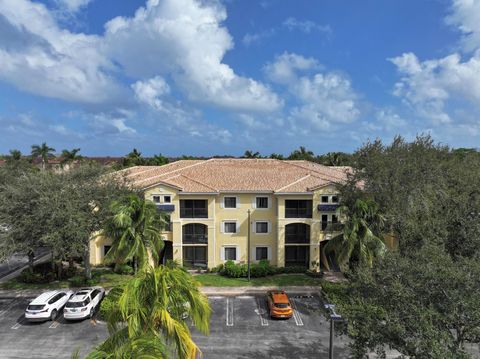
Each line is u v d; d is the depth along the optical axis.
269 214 38.28
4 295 30.39
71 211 28.02
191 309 12.49
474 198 20.50
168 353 11.04
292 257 38.88
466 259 14.00
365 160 33.00
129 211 26.66
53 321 25.81
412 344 12.48
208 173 42.06
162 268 12.78
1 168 49.97
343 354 21.31
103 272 35.72
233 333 23.95
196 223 37.59
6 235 27.84
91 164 35.28
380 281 14.72
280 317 25.95
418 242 18.52
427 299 13.20
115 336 11.62
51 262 35.28
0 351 21.62
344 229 28.53
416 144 32.94
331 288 29.58
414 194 28.89
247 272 35.16
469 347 18.23
